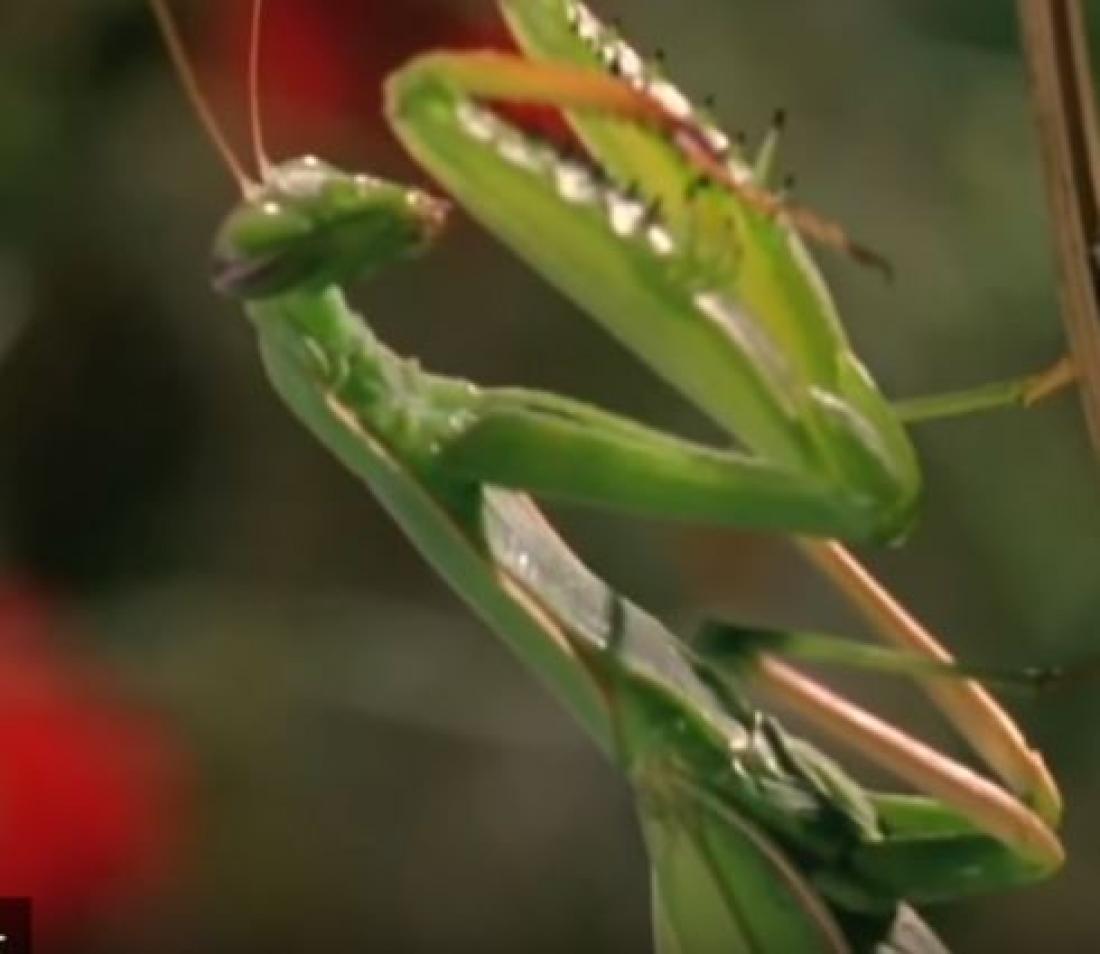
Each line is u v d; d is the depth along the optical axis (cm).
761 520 18
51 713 26
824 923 18
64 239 31
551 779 29
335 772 29
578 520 29
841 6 31
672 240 18
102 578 31
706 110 18
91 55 31
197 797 28
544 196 18
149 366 31
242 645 29
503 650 30
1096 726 30
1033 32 17
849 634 29
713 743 18
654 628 18
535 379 31
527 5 18
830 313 18
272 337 18
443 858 29
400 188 18
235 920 28
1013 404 18
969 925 30
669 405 31
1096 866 30
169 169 31
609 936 29
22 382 31
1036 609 30
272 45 28
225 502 31
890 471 18
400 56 28
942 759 18
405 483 18
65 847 26
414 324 31
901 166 31
